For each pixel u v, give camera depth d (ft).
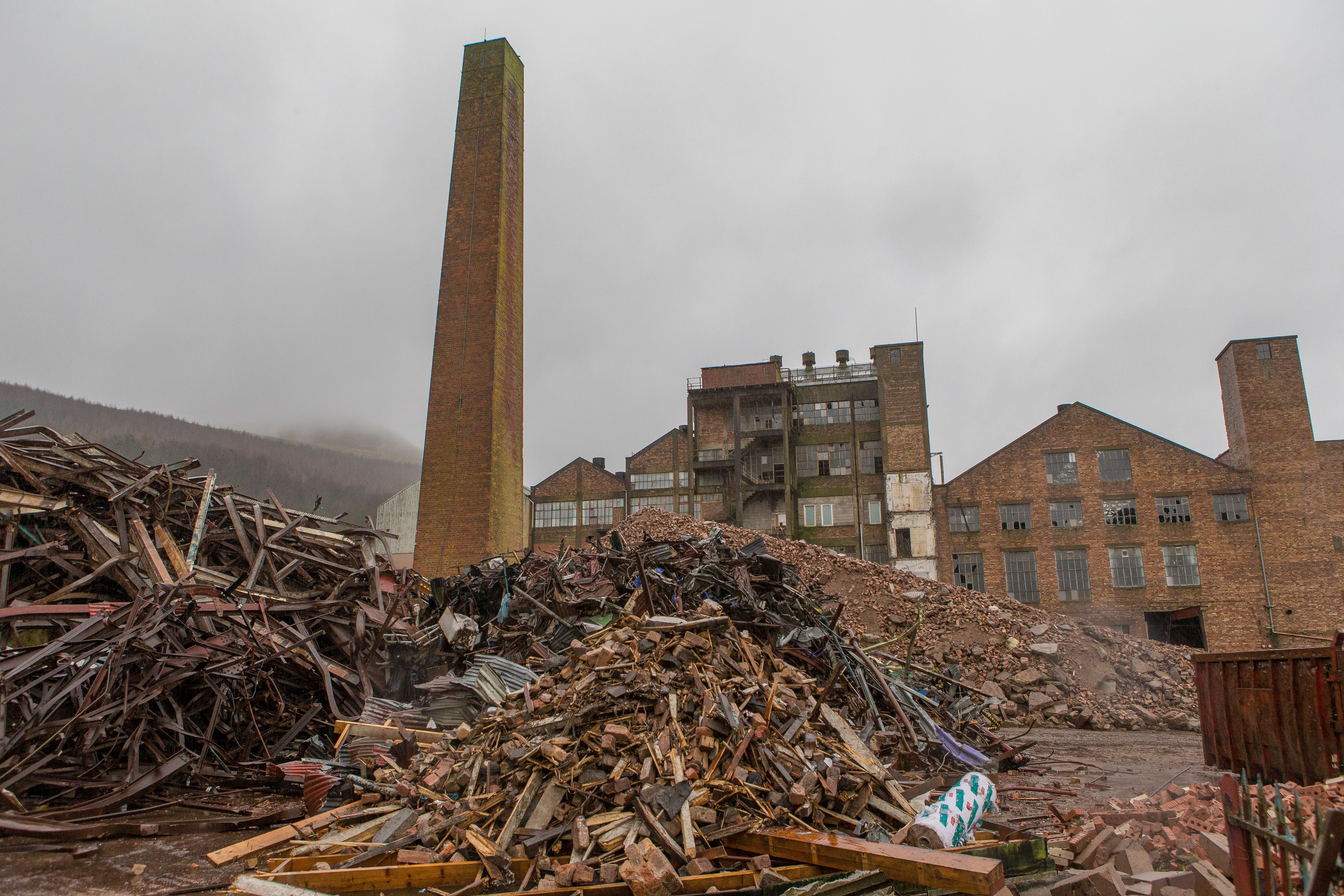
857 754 22.54
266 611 34.86
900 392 160.35
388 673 38.86
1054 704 59.26
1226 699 33.65
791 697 24.45
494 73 122.83
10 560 31.78
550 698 23.34
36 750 23.72
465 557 107.86
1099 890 16.71
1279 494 134.82
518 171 126.93
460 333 114.83
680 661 24.32
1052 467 145.69
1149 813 21.62
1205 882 15.90
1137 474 141.69
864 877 16.43
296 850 19.61
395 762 25.96
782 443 164.14
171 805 24.68
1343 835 9.94
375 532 46.52
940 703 41.09
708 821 18.66
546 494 182.80
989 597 80.48
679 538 43.93
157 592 29.71
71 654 26.81
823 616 39.09
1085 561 141.18
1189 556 136.98
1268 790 22.43
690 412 168.14
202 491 41.27
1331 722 26.81
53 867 18.97
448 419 112.57
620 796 19.27
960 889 15.38
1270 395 138.21
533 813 19.08
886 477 156.66
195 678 30.14
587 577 48.96
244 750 29.76
